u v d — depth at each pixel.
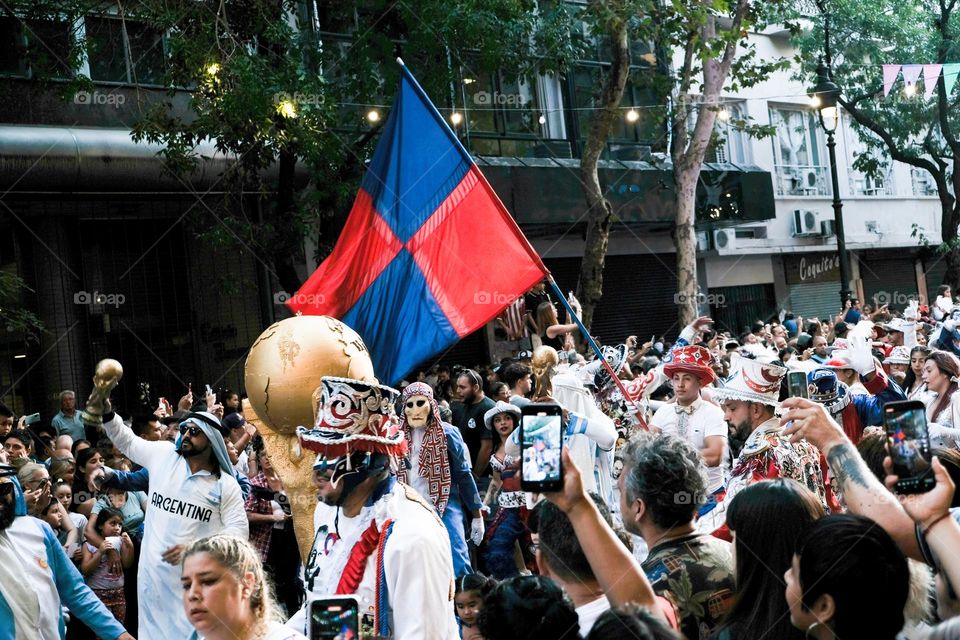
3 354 14.93
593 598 3.64
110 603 8.01
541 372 8.85
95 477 7.66
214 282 16.62
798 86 28.98
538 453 2.99
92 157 14.86
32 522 5.68
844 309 21.31
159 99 16.08
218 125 13.71
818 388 8.06
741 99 24.83
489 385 12.58
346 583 4.07
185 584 3.64
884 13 26.97
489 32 15.83
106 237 15.88
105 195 15.59
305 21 16.55
